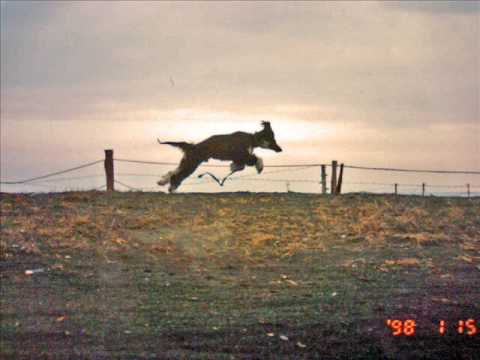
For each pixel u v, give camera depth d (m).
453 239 20.97
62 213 22.14
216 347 11.89
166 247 18.77
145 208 23.20
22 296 14.41
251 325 12.98
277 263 17.95
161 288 15.34
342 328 12.96
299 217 22.66
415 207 24.78
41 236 19.44
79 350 11.56
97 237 19.61
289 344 12.13
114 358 11.27
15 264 16.83
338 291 15.43
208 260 18.00
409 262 18.12
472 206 25.56
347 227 21.69
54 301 14.14
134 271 16.75
